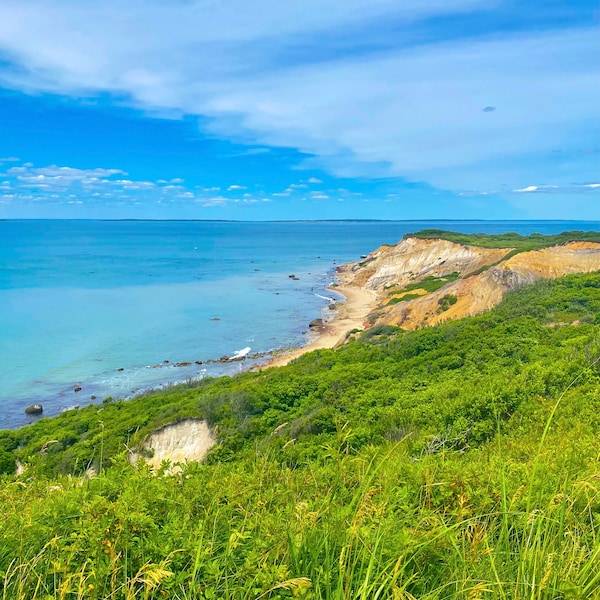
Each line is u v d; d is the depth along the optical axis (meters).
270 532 3.33
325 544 2.98
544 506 3.61
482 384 15.93
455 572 2.84
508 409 13.20
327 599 2.60
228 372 39.06
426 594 2.74
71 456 15.36
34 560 2.94
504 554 3.10
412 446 7.96
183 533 3.28
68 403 33.03
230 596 2.80
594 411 11.05
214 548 3.17
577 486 3.67
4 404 32.72
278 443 10.39
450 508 3.95
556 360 17.33
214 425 19.17
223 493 4.07
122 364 40.97
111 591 2.75
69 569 2.89
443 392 16.50
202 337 49.31
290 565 2.96
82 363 41.00
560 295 28.66
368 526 3.17
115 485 4.12
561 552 2.97
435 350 23.31
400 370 22.28
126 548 2.97
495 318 26.91
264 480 4.78
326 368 25.97
